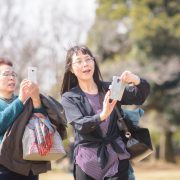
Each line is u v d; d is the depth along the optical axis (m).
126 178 9.59
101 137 9.52
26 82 9.31
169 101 65.00
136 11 61.19
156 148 74.81
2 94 9.88
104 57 64.81
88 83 9.81
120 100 9.54
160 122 67.00
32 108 9.52
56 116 9.62
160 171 54.88
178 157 80.50
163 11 62.78
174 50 62.25
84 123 9.15
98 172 9.48
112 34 63.62
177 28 61.22
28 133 9.27
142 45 62.25
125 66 61.78
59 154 9.45
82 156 9.54
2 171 9.37
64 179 37.19
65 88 10.10
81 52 9.77
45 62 43.34
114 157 9.48
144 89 9.70
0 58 9.98
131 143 9.65
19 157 9.33
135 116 9.92
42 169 9.59
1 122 9.22
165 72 62.06
